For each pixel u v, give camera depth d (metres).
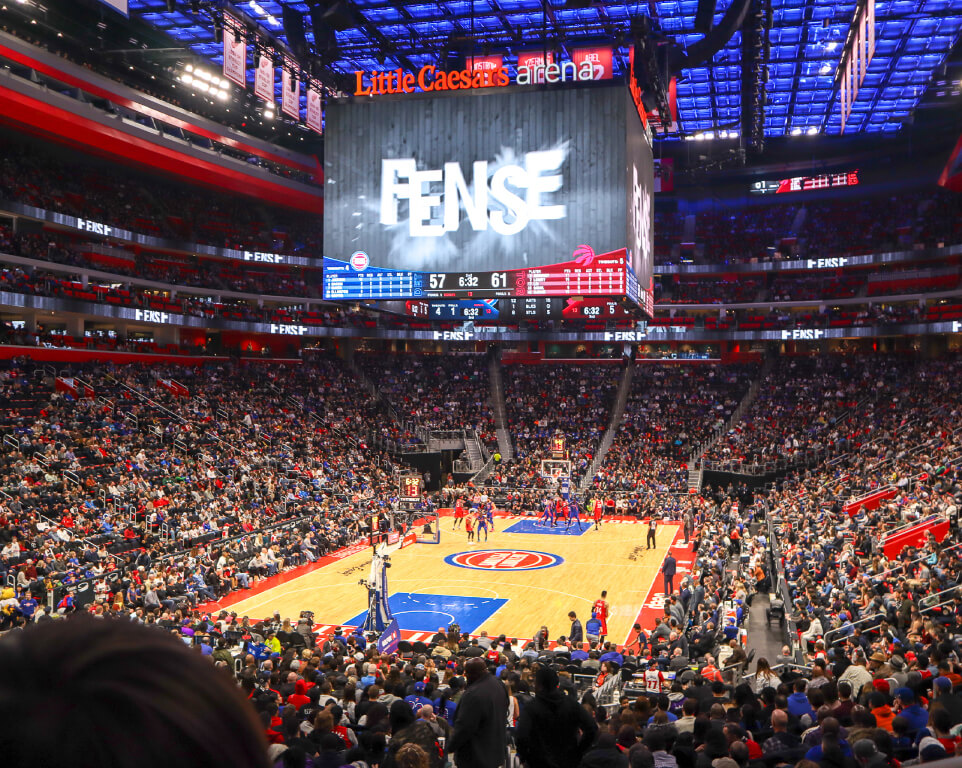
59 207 47.66
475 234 29.06
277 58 34.12
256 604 29.31
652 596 30.89
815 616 20.78
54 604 24.20
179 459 41.62
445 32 39.47
